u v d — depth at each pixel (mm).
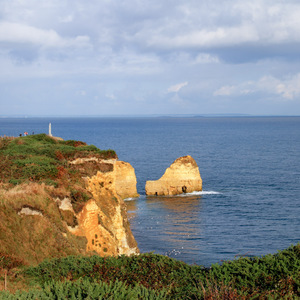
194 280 18969
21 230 27797
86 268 21594
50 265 22125
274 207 84250
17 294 15117
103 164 49906
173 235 64938
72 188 38906
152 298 15484
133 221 74000
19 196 30656
